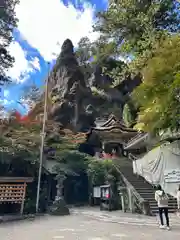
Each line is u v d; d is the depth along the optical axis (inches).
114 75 365.7
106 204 567.2
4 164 538.9
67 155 766.5
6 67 700.7
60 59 1552.7
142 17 289.6
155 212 481.1
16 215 434.9
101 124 1198.3
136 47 327.6
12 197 445.7
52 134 876.6
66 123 1270.9
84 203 711.7
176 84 226.2
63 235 272.7
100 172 673.6
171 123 273.9
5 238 253.6
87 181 765.3
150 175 589.6
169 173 504.7
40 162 535.5
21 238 253.9
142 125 306.5
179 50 237.3
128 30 335.9
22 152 559.5
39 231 298.4
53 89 1427.2
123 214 486.6
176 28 290.2
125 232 294.4
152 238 257.8
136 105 305.0
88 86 1524.4
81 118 1306.6
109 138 1134.4
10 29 674.8
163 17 289.9
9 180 443.5
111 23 345.4
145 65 278.8
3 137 597.3
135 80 1401.3
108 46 388.8
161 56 244.2
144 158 631.8
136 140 834.8
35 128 828.0
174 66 235.5
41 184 615.5
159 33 267.6
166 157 520.1
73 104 1325.0
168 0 276.7
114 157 964.6
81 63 1689.2
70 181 748.0
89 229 316.5
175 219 410.3
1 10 637.3
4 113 785.6
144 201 481.7
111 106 1392.7
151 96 260.7
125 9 317.7
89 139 1161.4
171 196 519.5
